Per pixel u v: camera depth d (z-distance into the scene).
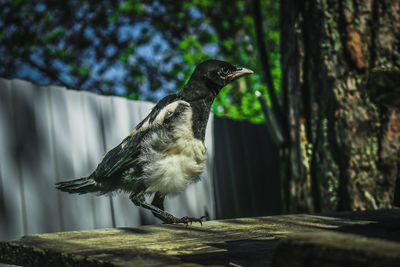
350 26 4.77
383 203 4.47
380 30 4.70
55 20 13.42
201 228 2.01
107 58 13.78
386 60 4.65
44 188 4.41
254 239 1.66
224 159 6.79
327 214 2.52
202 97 3.62
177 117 3.45
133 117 5.45
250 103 9.70
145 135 3.49
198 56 10.72
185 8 12.65
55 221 4.44
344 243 0.78
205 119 3.61
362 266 0.73
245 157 7.21
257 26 6.06
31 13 12.91
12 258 1.56
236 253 1.37
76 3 13.49
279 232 1.84
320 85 4.92
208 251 1.40
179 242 1.58
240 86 11.45
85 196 4.77
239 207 6.87
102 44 13.84
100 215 4.88
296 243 0.82
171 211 5.71
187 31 13.82
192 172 3.50
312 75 5.00
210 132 6.63
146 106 5.62
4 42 12.96
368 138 4.58
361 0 4.76
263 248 1.45
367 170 4.54
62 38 13.38
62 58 12.85
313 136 4.98
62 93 4.75
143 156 3.45
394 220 1.94
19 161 4.24
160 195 3.59
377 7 4.73
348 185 4.60
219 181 6.60
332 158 4.74
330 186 4.72
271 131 5.54
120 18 13.65
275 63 11.02
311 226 2.03
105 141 5.08
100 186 3.68
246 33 12.91
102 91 13.73
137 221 5.26
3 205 4.05
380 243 0.78
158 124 3.45
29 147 4.35
